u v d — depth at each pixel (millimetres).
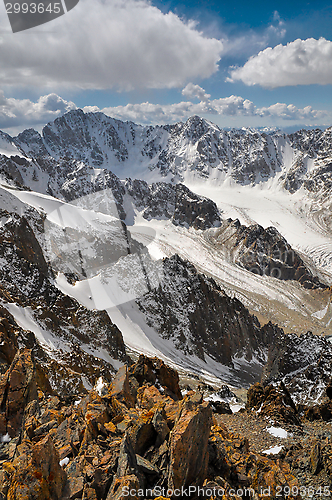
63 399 22594
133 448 13203
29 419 15320
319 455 22562
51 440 12031
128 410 16344
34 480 10961
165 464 12680
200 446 12617
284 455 26578
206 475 12914
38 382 25828
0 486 11141
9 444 14039
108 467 11898
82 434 14438
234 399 77438
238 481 13859
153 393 18922
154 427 14016
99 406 15742
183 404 14531
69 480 11820
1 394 16000
